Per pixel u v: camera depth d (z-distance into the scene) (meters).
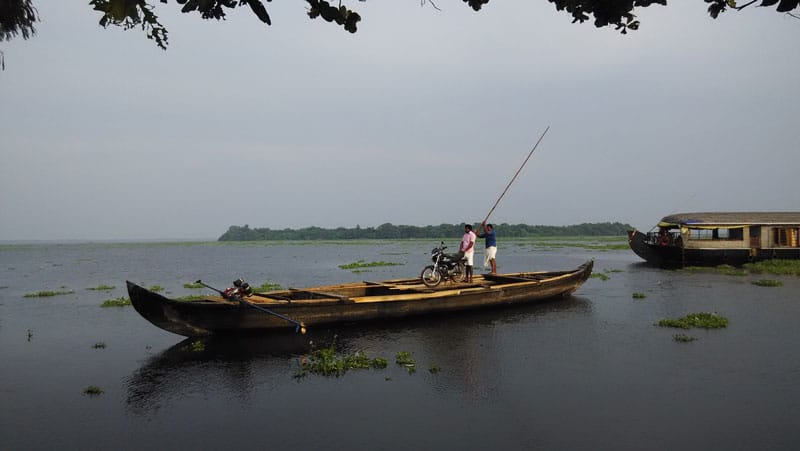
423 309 12.94
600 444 5.75
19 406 7.27
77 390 7.96
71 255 60.25
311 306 11.52
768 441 5.77
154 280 26.02
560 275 17.19
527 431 6.14
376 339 11.02
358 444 5.86
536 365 8.91
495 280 16.64
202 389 7.91
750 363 8.81
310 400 7.34
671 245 29.73
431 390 7.69
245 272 30.31
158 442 6.02
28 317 14.52
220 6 2.57
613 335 11.16
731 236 30.28
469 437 6.00
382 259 43.28
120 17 2.52
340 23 2.75
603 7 2.91
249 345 10.61
